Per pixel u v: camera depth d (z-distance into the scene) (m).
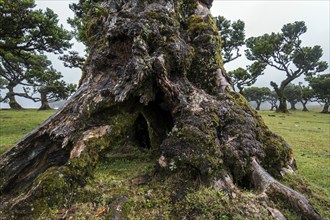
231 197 5.00
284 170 6.59
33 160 5.61
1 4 13.62
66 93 20.47
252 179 5.64
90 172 5.56
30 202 4.75
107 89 6.02
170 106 6.43
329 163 10.05
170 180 5.48
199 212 4.71
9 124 20.12
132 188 5.52
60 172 5.14
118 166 7.18
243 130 6.11
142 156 8.15
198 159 5.31
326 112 54.94
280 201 5.13
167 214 4.81
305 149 12.98
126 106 6.27
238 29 37.75
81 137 5.64
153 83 6.23
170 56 6.34
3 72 36.41
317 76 59.25
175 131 5.83
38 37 17.02
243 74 38.09
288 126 23.11
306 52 45.44
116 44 6.54
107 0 7.96
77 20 17.42
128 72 5.95
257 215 4.66
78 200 5.05
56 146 5.66
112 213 4.61
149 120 7.63
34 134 5.64
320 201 5.97
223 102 6.53
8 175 5.41
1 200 5.15
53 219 4.56
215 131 5.84
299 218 4.91
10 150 5.53
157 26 6.45
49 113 31.45
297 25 45.22
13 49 17.95
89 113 5.82
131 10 6.65
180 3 7.98
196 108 6.07
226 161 5.65
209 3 8.95
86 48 14.30
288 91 71.44
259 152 6.03
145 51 6.08
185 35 7.47
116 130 6.05
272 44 44.59
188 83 6.68
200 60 7.21
